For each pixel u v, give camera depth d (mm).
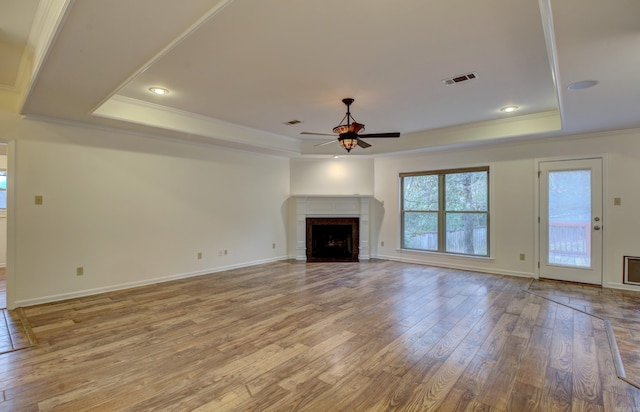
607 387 2238
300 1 2111
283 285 5004
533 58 2953
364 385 2281
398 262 6910
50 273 4113
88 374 2420
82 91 3145
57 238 4164
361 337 3080
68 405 2051
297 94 3906
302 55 2896
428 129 5695
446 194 6457
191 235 5574
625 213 4672
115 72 2723
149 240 5035
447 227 6438
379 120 5090
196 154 5652
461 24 2393
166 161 5238
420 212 6812
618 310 3822
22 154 3908
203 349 2832
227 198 6137
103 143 4555
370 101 4164
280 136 6270
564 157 5117
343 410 2008
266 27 2434
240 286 4941
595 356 2689
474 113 4719
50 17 2145
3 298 4266
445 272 5941
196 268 5641
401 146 6258
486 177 5957
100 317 3590
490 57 2934
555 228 5230
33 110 3746
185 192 5488
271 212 6977
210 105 4359
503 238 5715
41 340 2998
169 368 2512
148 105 4332
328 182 7371
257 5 2150
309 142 6793
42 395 2152
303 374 2428
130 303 4094
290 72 3262
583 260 5000
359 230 7211
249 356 2707
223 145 5840
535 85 3607
